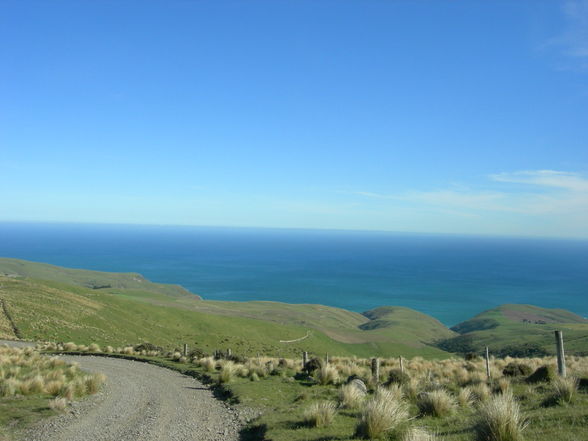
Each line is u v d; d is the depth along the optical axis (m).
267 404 16.09
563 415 9.52
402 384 16.42
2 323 56.88
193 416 14.85
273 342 98.19
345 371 23.27
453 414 11.56
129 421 14.16
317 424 11.23
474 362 27.53
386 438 9.54
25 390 17.41
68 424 13.58
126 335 72.44
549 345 120.12
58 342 54.75
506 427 7.99
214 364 26.62
